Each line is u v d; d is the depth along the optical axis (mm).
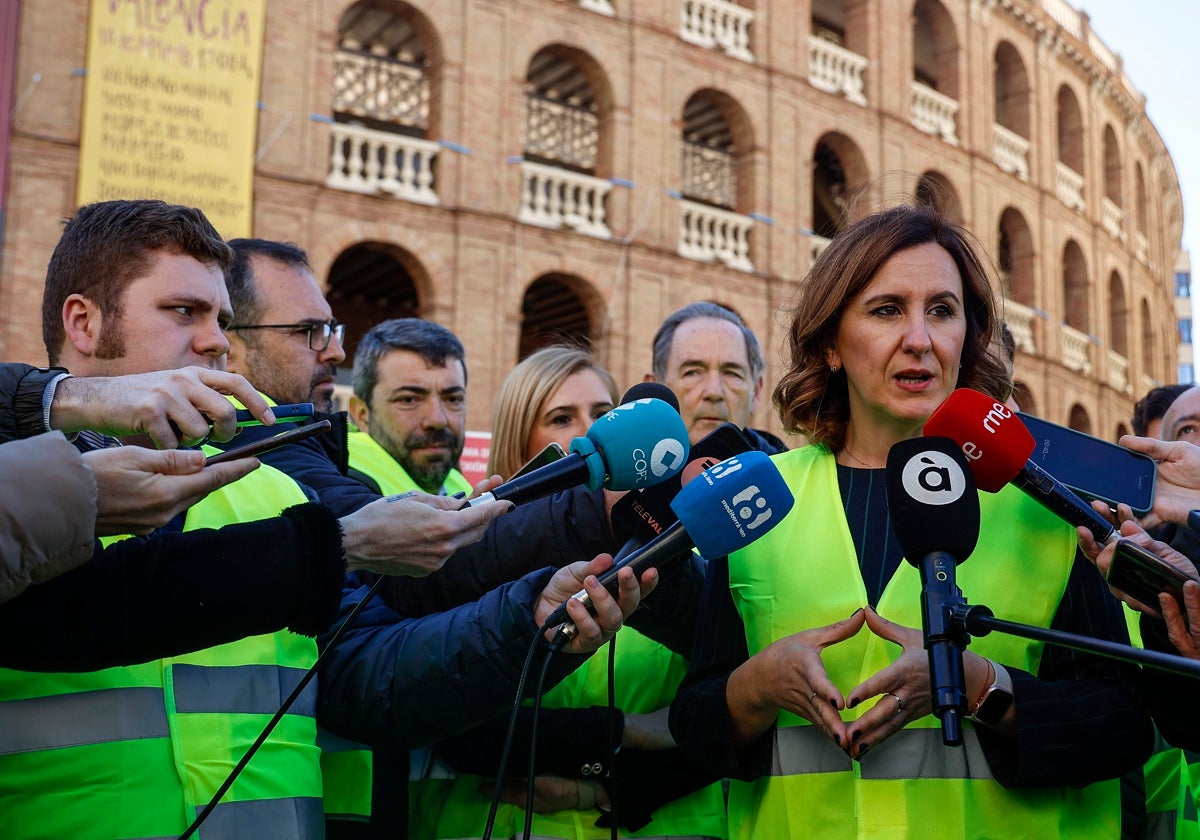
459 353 4734
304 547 1973
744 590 2395
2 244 12820
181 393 1844
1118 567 2014
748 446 2453
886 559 2328
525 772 2844
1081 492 2311
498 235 16328
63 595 1866
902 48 21797
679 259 17953
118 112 13445
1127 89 28797
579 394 3672
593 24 17547
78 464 1722
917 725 2176
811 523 2395
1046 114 25297
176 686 2160
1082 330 26172
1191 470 2330
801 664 2062
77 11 13477
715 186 19719
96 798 2021
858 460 2506
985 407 2080
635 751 2883
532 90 19391
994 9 24047
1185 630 1968
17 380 1936
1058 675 2289
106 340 2363
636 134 17812
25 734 2016
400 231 15617
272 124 14656
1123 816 3213
